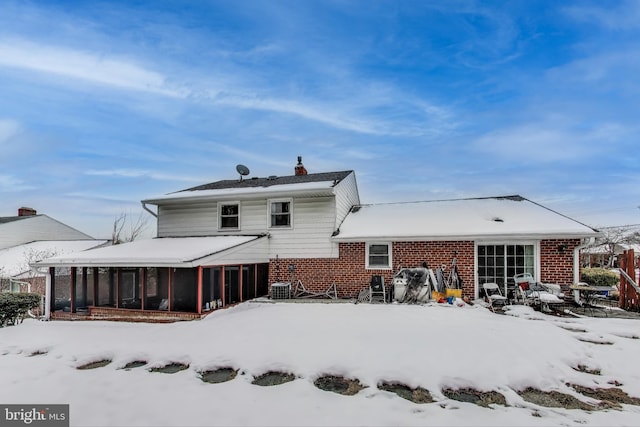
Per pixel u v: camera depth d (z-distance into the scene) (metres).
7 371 5.65
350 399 4.52
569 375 5.18
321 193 13.42
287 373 5.43
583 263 25.25
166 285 11.95
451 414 4.08
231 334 7.23
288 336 6.92
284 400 4.48
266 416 4.07
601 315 9.26
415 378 5.05
